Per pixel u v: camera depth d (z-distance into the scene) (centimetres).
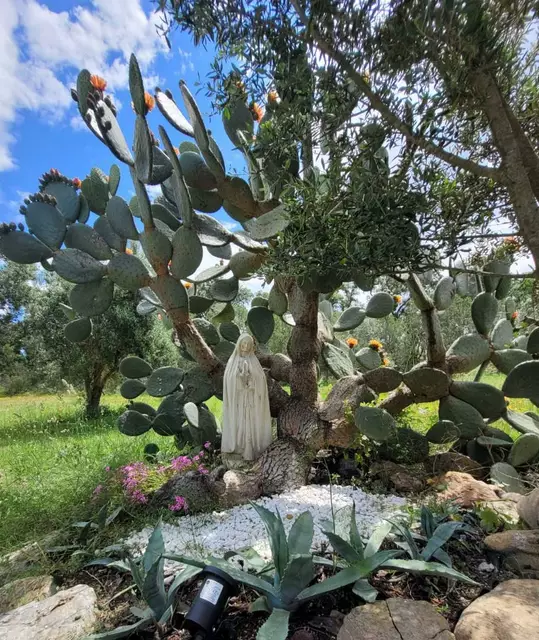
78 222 360
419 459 371
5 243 340
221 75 192
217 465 379
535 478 338
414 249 205
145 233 337
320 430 362
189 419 372
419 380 379
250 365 347
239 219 370
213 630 162
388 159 212
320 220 213
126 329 937
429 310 389
